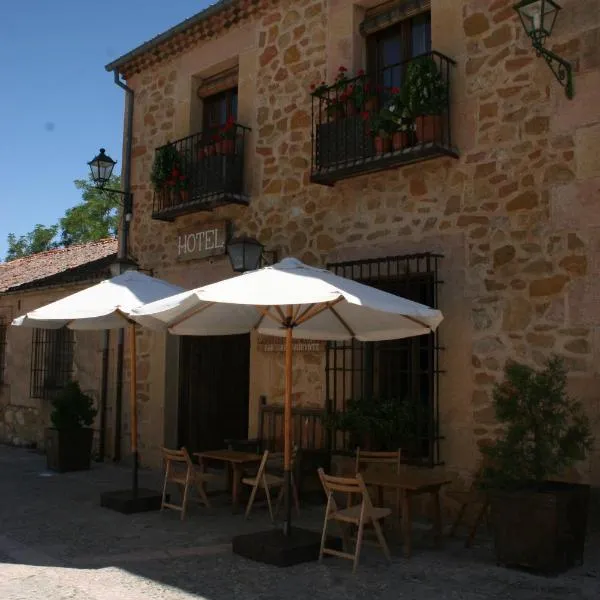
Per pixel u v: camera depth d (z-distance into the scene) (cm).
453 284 668
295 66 852
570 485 518
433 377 669
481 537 597
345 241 771
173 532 618
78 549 562
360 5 788
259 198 877
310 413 774
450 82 686
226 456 706
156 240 1032
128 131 1102
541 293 607
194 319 643
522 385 508
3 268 1642
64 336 1214
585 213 585
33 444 1277
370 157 712
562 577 480
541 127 620
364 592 454
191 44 999
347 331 620
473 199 661
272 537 546
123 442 1054
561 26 609
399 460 624
